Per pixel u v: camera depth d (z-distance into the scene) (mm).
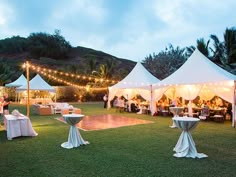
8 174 3713
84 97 24328
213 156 4625
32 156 4676
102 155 4707
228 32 19797
